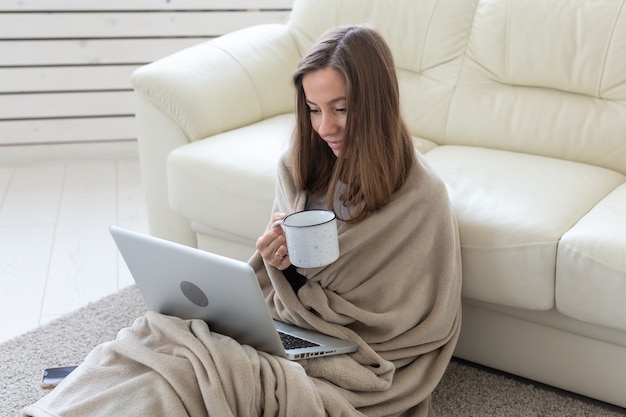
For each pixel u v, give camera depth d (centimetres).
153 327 165
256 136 252
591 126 230
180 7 360
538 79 238
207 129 254
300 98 173
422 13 258
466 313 208
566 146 233
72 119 366
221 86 260
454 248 181
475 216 197
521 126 240
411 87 261
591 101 233
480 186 210
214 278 155
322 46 164
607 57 226
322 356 172
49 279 269
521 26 238
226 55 268
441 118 255
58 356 226
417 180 175
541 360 201
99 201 327
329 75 162
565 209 198
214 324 168
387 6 263
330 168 182
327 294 181
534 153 239
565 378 199
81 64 360
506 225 192
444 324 185
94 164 365
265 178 228
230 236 244
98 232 301
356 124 165
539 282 189
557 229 189
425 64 259
